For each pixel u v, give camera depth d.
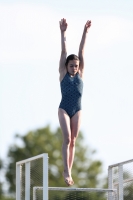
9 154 114.69
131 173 34.34
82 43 31.67
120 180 34.47
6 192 112.44
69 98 30.97
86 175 116.81
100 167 118.19
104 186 116.69
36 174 33.53
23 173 35.22
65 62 31.16
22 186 35.12
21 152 114.44
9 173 113.62
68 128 30.66
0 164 114.06
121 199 34.19
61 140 116.81
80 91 31.14
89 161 117.94
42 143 115.19
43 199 31.78
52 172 112.00
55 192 36.81
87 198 36.16
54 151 114.88
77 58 30.95
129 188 34.41
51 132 117.56
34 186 33.66
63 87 31.03
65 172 30.38
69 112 30.98
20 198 35.00
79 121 31.08
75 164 117.00
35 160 33.66
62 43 31.25
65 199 36.62
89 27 31.83
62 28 31.42
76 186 114.69
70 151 30.97
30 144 115.19
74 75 31.16
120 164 34.62
